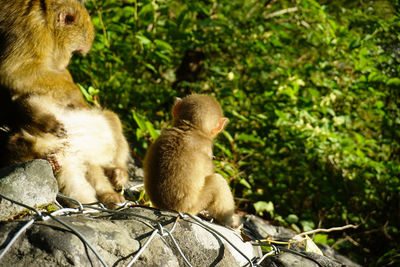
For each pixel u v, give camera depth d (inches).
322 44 288.2
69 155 149.6
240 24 296.5
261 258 119.1
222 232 120.0
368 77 257.1
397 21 261.9
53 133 145.9
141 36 241.0
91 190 150.1
